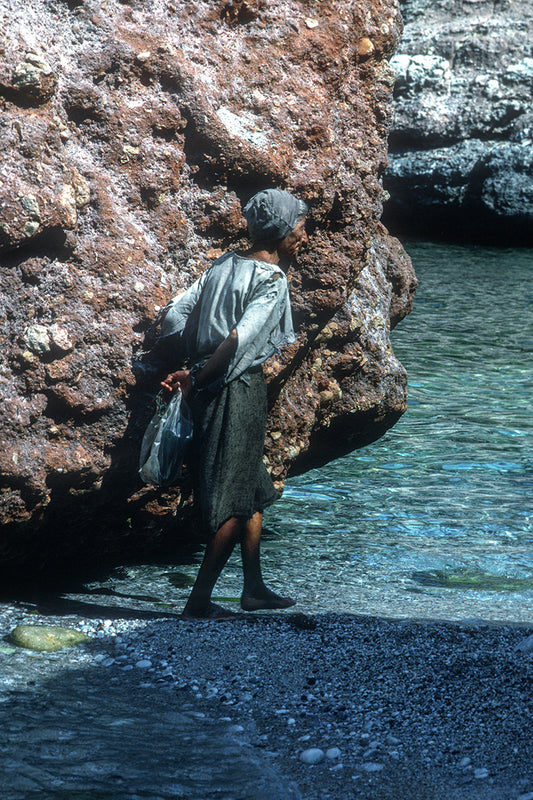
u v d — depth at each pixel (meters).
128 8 8.09
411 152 46.22
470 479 11.85
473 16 47.19
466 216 43.97
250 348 7.05
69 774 5.01
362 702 5.98
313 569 9.02
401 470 12.14
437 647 6.82
